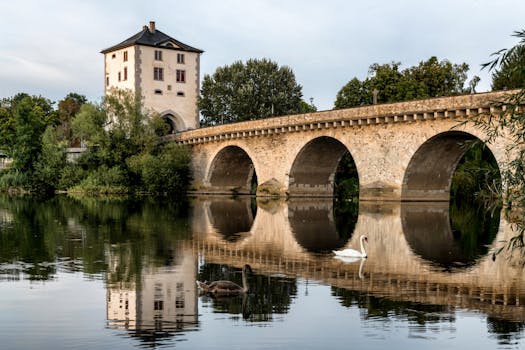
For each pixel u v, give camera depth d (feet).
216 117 305.32
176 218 133.59
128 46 272.31
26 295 57.72
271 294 58.80
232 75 308.19
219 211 155.12
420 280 65.51
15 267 71.36
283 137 207.21
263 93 307.58
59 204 178.29
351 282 64.28
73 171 249.14
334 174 218.79
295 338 45.55
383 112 169.17
